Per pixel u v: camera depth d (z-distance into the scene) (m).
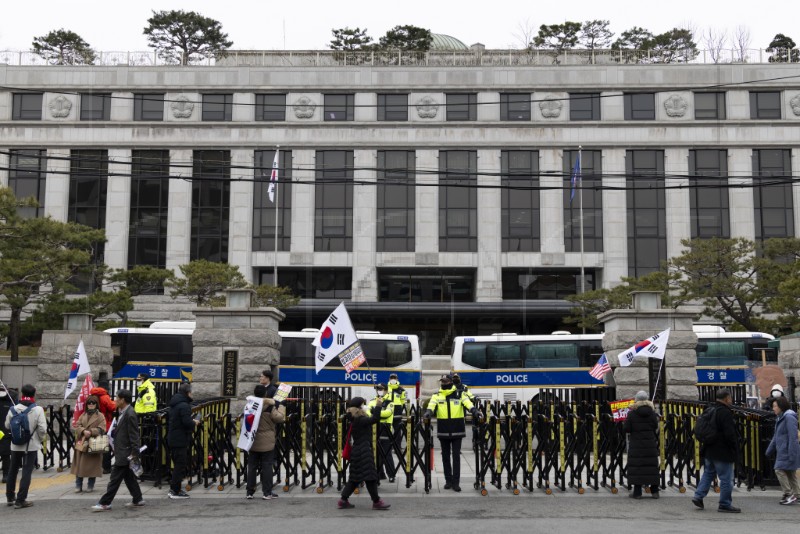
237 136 56.72
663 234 55.97
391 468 16.64
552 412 16.98
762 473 15.59
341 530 11.69
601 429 16.53
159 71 57.47
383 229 56.78
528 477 15.70
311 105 57.38
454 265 56.25
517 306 55.41
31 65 57.12
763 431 15.70
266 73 57.50
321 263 56.25
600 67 57.00
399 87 57.41
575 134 56.31
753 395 29.95
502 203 56.88
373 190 56.72
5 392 15.98
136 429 13.88
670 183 55.69
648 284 45.47
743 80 56.12
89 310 38.25
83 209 56.69
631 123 56.06
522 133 56.53
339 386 32.22
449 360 48.84
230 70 57.50
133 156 57.06
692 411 18.08
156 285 48.12
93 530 11.84
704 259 44.34
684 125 55.88
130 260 56.47
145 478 16.45
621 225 55.72
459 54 61.81
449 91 57.47
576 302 47.69
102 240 39.81
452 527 11.94
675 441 16.64
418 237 56.28
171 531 11.69
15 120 57.09
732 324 45.91
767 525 12.16
